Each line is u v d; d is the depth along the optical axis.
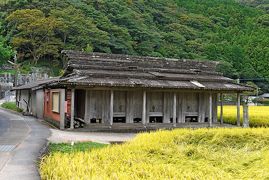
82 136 20.17
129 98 26.34
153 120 27.42
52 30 76.19
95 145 16.45
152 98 27.20
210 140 16.77
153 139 16.17
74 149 15.13
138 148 14.50
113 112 25.88
